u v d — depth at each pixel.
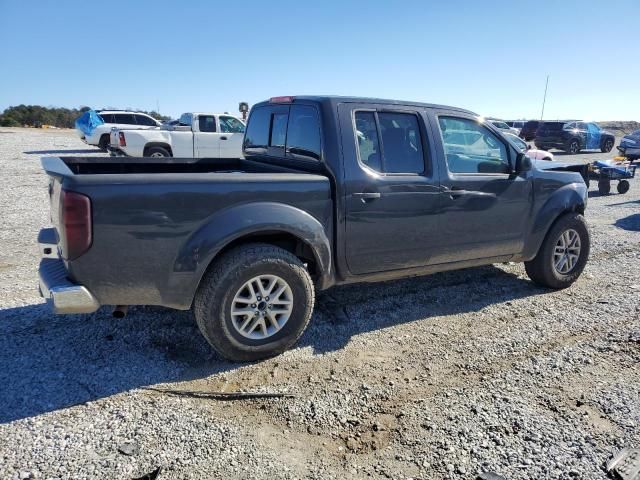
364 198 3.81
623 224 8.46
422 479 2.43
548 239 4.93
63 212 2.91
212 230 3.24
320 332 4.06
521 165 4.62
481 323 4.30
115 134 14.33
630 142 19.48
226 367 3.48
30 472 2.39
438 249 4.29
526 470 2.49
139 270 3.11
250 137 5.05
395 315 4.44
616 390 3.23
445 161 4.23
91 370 3.36
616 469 2.48
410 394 3.18
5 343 3.67
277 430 2.80
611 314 4.50
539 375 3.43
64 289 2.97
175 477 2.41
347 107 3.85
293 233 3.51
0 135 28.03
